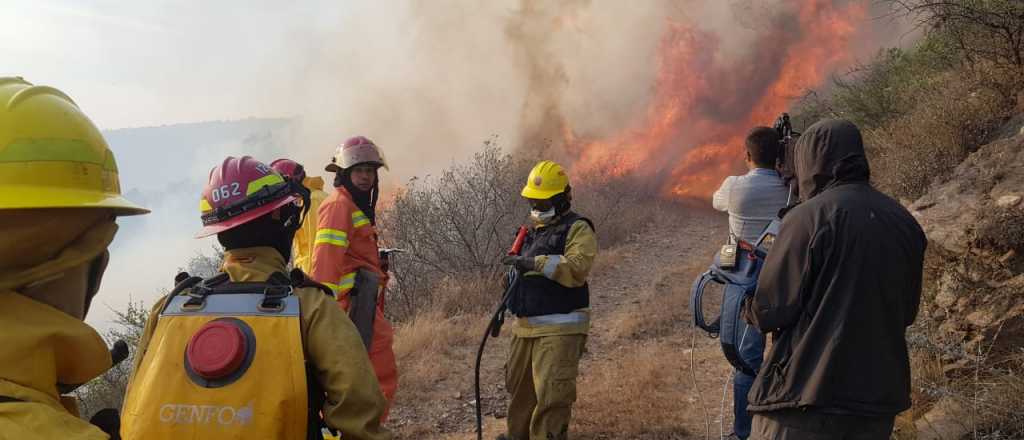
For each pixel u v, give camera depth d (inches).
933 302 171.5
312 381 75.5
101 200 51.4
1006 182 180.5
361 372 73.5
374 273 164.1
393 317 349.7
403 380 244.5
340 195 160.4
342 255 155.2
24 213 47.6
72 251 50.6
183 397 68.2
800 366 94.4
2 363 45.2
